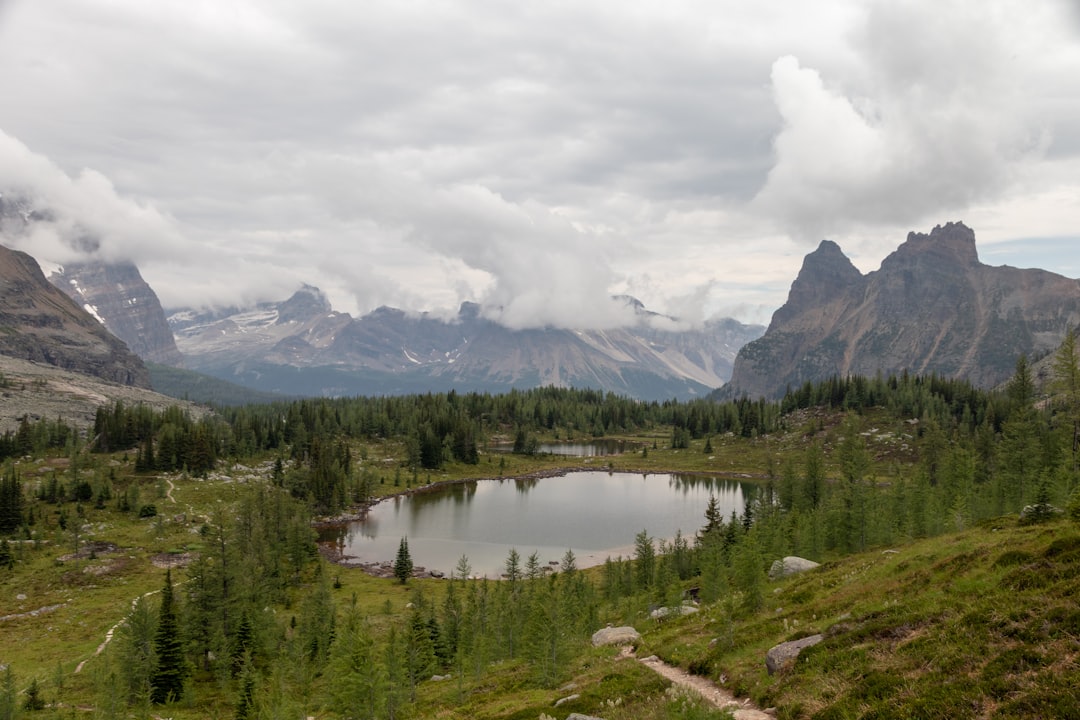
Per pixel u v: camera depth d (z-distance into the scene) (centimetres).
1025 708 1944
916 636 2830
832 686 2689
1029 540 3647
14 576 11831
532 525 18500
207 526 13750
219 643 8181
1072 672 2011
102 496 16225
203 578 8762
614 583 10588
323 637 8406
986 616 2639
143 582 11781
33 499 16050
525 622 7656
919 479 11300
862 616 3372
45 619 9988
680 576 10806
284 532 13950
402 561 13238
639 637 5219
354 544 16550
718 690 3316
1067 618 2317
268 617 8912
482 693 4956
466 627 7944
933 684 2322
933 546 4941
